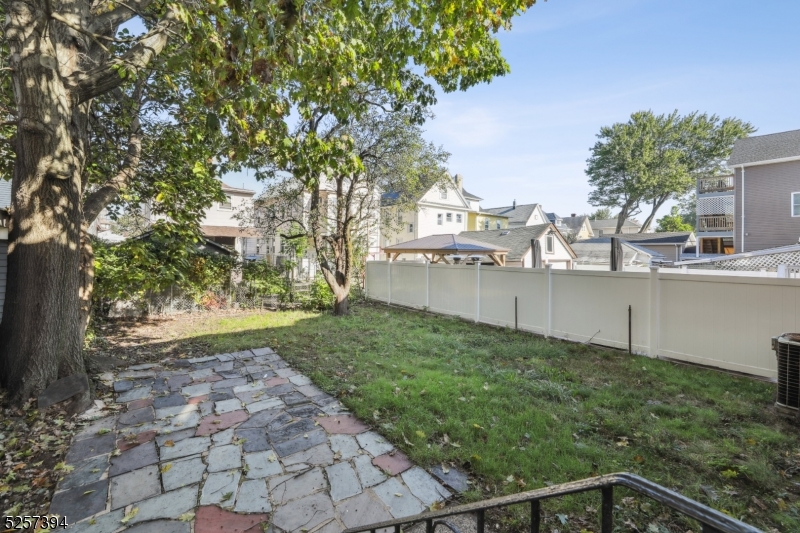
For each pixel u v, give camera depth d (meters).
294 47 2.91
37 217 3.90
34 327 3.88
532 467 2.68
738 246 18.95
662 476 2.56
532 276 7.18
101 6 4.33
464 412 3.55
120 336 7.17
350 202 9.28
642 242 28.86
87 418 3.62
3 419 3.49
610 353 5.73
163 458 2.94
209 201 8.91
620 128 36.78
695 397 3.98
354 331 7.40
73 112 4.29
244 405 3.94
